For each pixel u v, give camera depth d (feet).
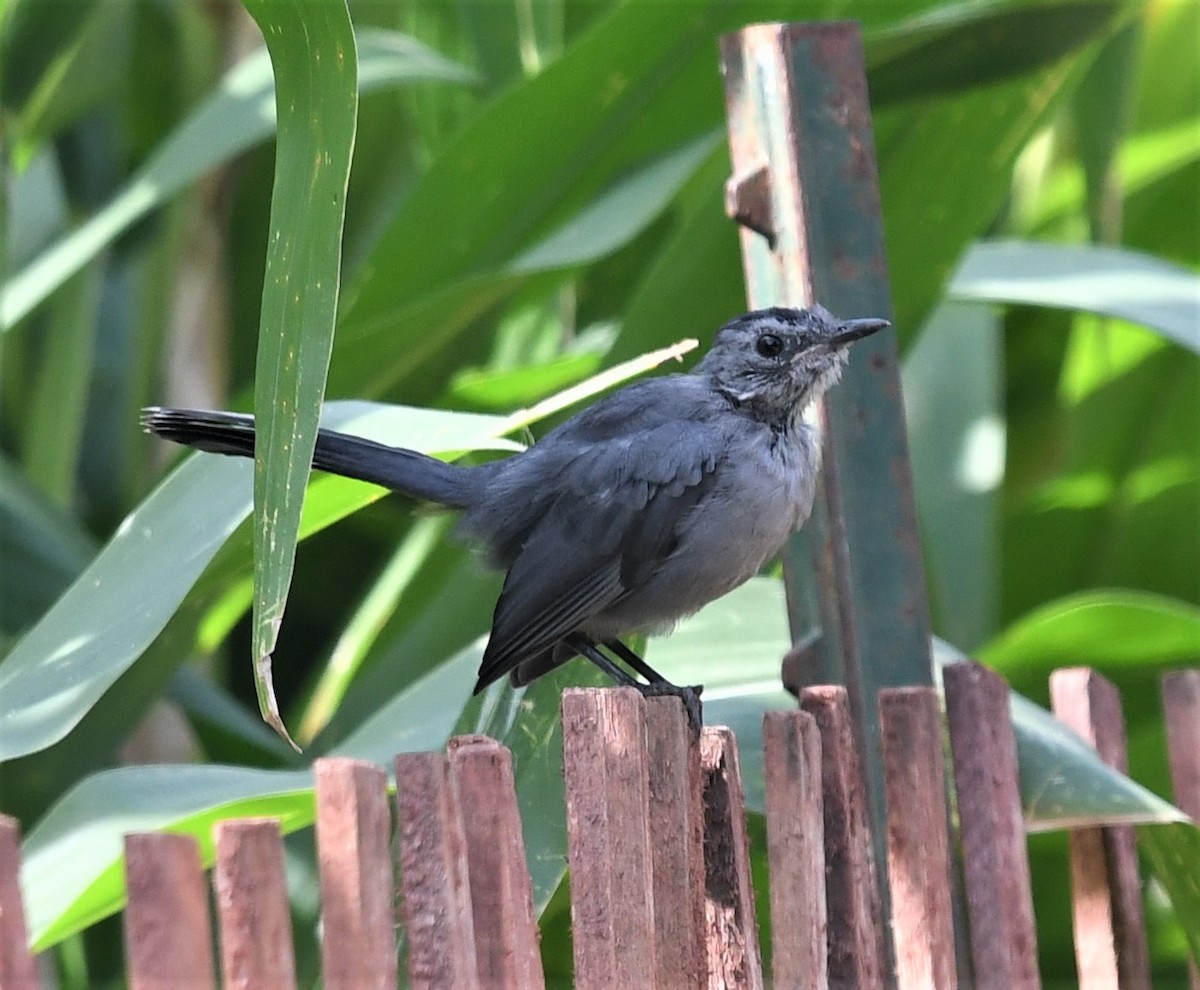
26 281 42.88
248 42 53.52
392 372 39.81
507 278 36.68
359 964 18.37
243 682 54.19
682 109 38.63
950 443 49.01
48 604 41.09
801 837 22.93
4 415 52.90
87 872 27.07
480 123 37.93
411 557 44.57
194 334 49.37
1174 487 51.37
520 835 20.17
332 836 18.51
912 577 31.55
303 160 20.35
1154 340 50.57
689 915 21.68
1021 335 56.95
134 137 54.60
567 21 48.16
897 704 25.54
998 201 38.68
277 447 19.98
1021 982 26.22
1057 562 53.16
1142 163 53.98
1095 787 27.84
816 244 31.78
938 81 36.27
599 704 20.67
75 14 45.68
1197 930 30.48
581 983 20.42
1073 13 34.88
